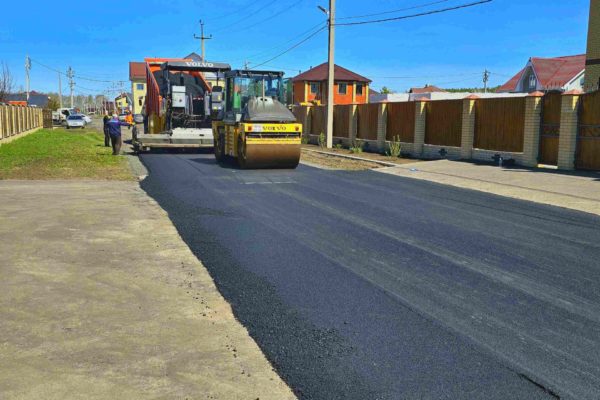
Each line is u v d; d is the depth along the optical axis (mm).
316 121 30641
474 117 18516
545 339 4617
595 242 7805
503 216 9672
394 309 5285
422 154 21109
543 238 8047
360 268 6582
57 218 9148
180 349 4383
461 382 3904
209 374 3988
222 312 5203
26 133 36312
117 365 4066
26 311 5082
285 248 7477
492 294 5695
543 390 3807
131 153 22562
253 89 17703
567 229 8625
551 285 5965
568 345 4508
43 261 6688
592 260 6906
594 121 14617
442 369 4098
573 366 4156
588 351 4398
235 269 6527
